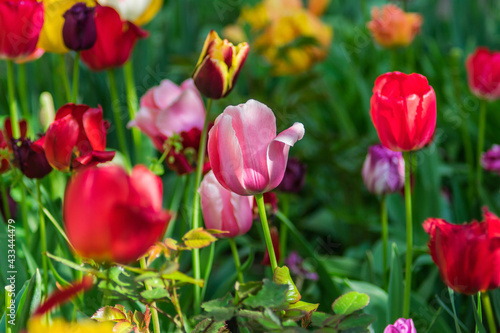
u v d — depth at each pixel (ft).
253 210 4.37
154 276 3.59
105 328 3.50
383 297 4.49
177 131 4.57
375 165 4.72
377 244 5.32
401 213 5.47
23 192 4.47
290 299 3.74
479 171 5.62
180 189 5.26
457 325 4.06
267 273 4.87
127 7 4.94
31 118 5.43
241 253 5.10
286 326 3.64
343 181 6.10
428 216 5.41
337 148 5.82
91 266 3.73
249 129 3.83
